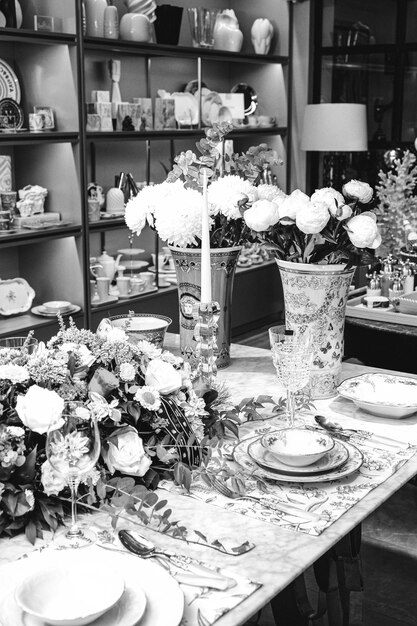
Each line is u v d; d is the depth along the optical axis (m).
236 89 5.94
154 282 5.19
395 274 3.51
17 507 1.32
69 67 4.36
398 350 3.26
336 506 1.45
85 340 1.62
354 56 6.07
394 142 6.03
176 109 5.18
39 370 1.46
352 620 2.34
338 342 2.03
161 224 2.08
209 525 1.38
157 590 1.14
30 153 4.64
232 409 1.85
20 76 4.52
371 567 2.67
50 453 1.28
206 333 1.80
